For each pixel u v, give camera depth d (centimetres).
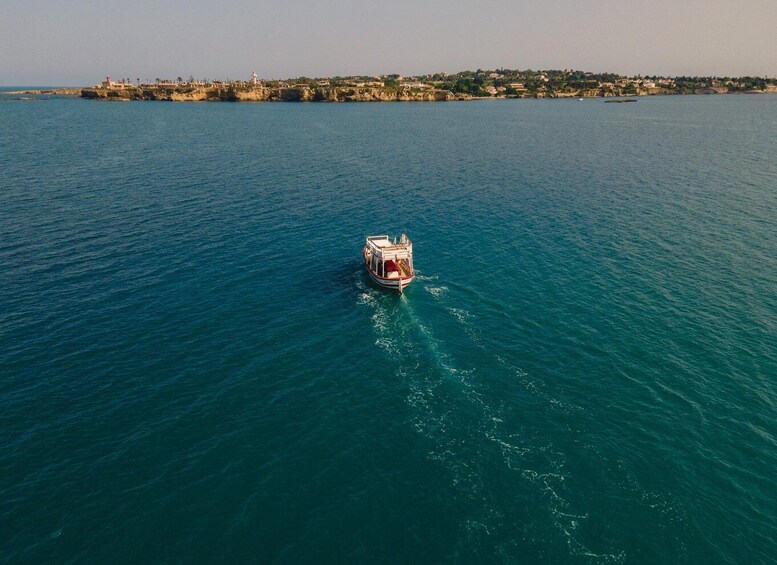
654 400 4647
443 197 11512
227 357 5306
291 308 6372
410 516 3544
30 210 9800
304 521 3497
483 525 3478
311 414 4522
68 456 3962
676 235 8744
